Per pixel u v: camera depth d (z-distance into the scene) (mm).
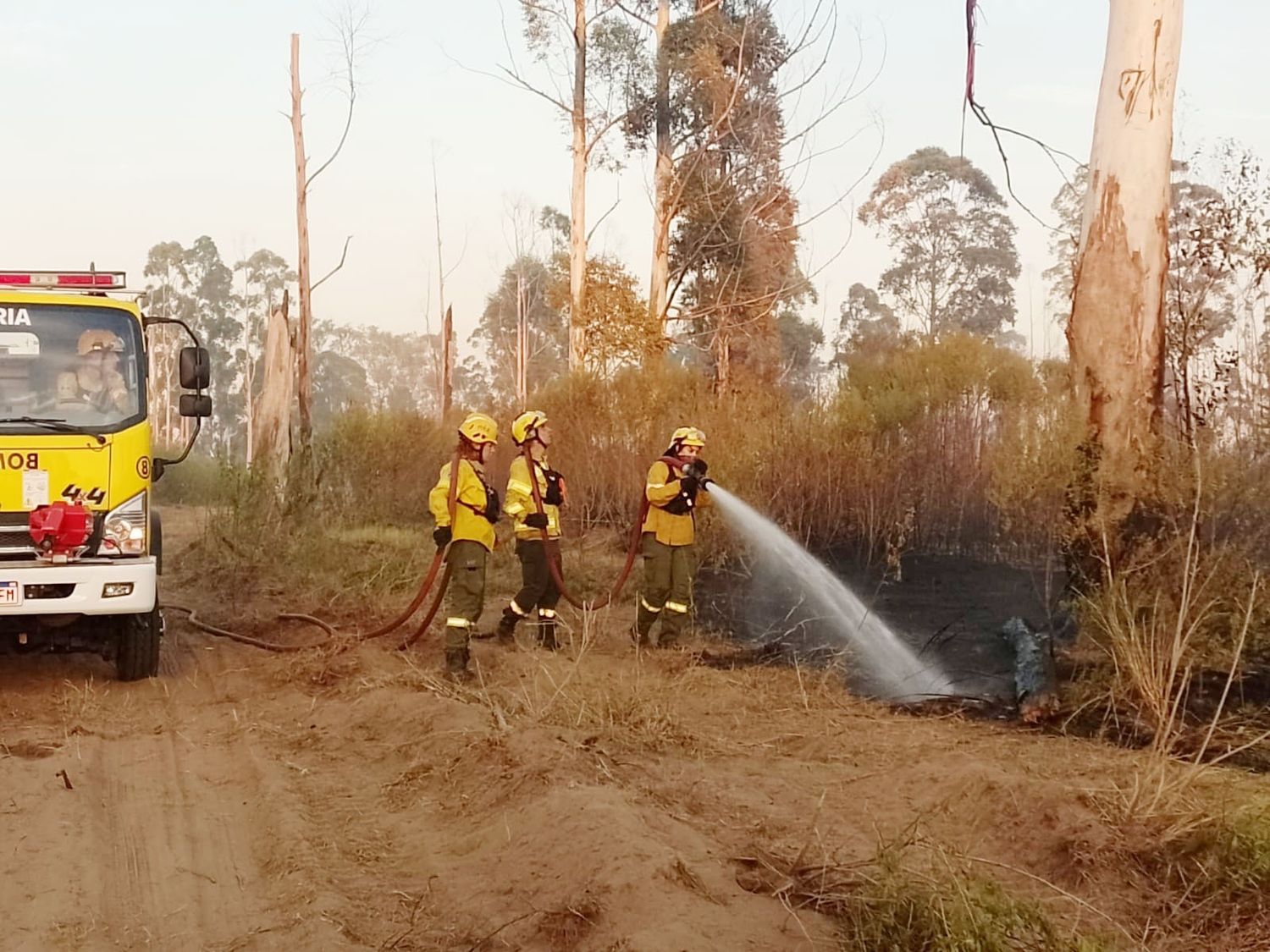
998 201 46312
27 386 8992
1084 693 8219
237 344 72062
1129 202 10430
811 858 5293
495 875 5355
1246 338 11961
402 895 5289
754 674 9531
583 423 18328
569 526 17391
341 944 4789
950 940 4137
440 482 9297
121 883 5527
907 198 46781
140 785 6957
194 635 11500
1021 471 10492
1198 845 5152
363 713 8242
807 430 15438
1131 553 9453
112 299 9328
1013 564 12742
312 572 13664
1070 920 4695
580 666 9086
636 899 4750
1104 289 10492
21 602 8531
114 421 9062
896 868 4637
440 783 6770
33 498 8766
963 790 6133
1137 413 10352
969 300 46281
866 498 14469
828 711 8414
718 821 5949
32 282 9375
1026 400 13570
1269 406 10852
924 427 15273
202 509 24172
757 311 32281
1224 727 7480
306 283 22109
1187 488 9383
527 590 10336
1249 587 8625
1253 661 8344
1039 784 6062
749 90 31250
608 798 5789
